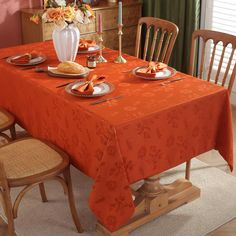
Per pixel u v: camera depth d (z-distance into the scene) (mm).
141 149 2225
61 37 2865
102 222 2355
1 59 3086
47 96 2516
